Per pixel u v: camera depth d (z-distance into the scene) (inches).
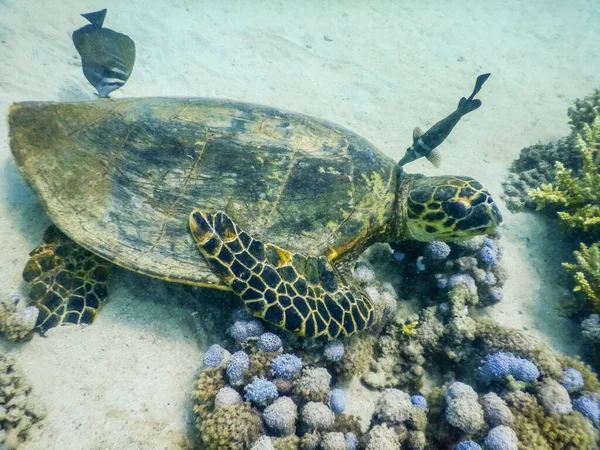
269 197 25.1
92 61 36.9
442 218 27.2
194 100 29.0
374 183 27.9
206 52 54.6
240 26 61.7
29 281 25.1
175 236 24.2
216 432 20.4
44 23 48.6
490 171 43.1
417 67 60.9
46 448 20.3
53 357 23.3
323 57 59.6
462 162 44.2
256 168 25.5
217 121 27.0
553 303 31.0
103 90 38.0
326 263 25.0
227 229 23.7
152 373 23.9
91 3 55.9
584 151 35.4
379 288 28.2
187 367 24.5
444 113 52.0
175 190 25.0
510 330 26.3
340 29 67.1
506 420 21.7
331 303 23.8
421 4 79.2
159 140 26.1
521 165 42.8
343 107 50.8
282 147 26.6
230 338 25.5
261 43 59.2
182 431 22.0
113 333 24.9
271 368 22.8
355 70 58.1
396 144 46.1
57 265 25.8
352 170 27.5
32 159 26.6
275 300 22.9
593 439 21.6
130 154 26.0
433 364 27.8
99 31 36.8
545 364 24.2
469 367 26.7
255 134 26.8
